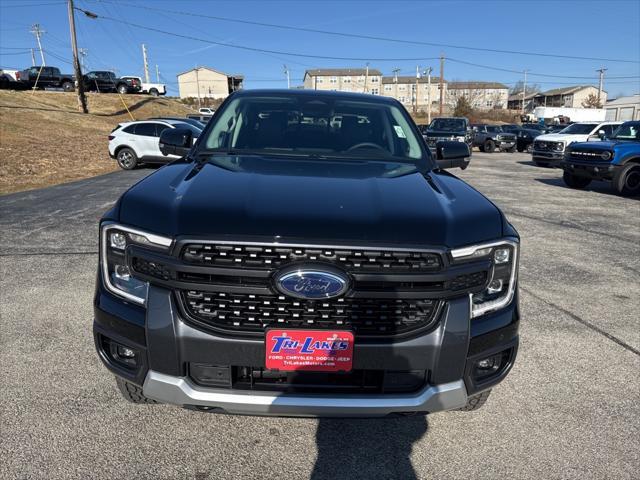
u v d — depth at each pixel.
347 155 3.12
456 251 1.99
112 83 44.19
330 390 2.04
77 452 2.31
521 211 9.06
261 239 1.88
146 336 2.00
